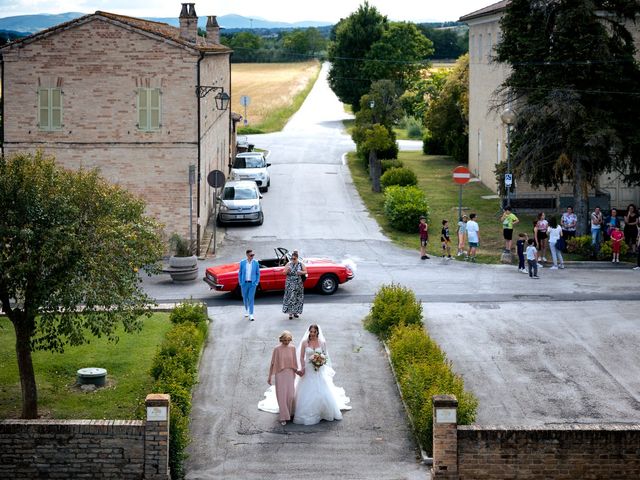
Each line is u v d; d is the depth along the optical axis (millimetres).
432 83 93062
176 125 34125
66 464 15398
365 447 17359
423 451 16984
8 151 34125
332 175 54938
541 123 34438
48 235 16203
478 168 53688
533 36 35031
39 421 15469
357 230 39156
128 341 22641
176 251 30516
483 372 21453
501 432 15344
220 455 17016
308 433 18016
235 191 41125
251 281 25391
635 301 27438
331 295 28359
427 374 18656
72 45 33625
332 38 132000
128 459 15398
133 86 33875
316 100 128375
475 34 54062
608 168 35375
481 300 27688
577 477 15422
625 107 34562
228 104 50812
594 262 32625
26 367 17344
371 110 59062
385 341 23297
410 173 47844
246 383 20688
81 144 34125
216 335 24094
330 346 23188
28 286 16594
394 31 96500
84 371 19578
